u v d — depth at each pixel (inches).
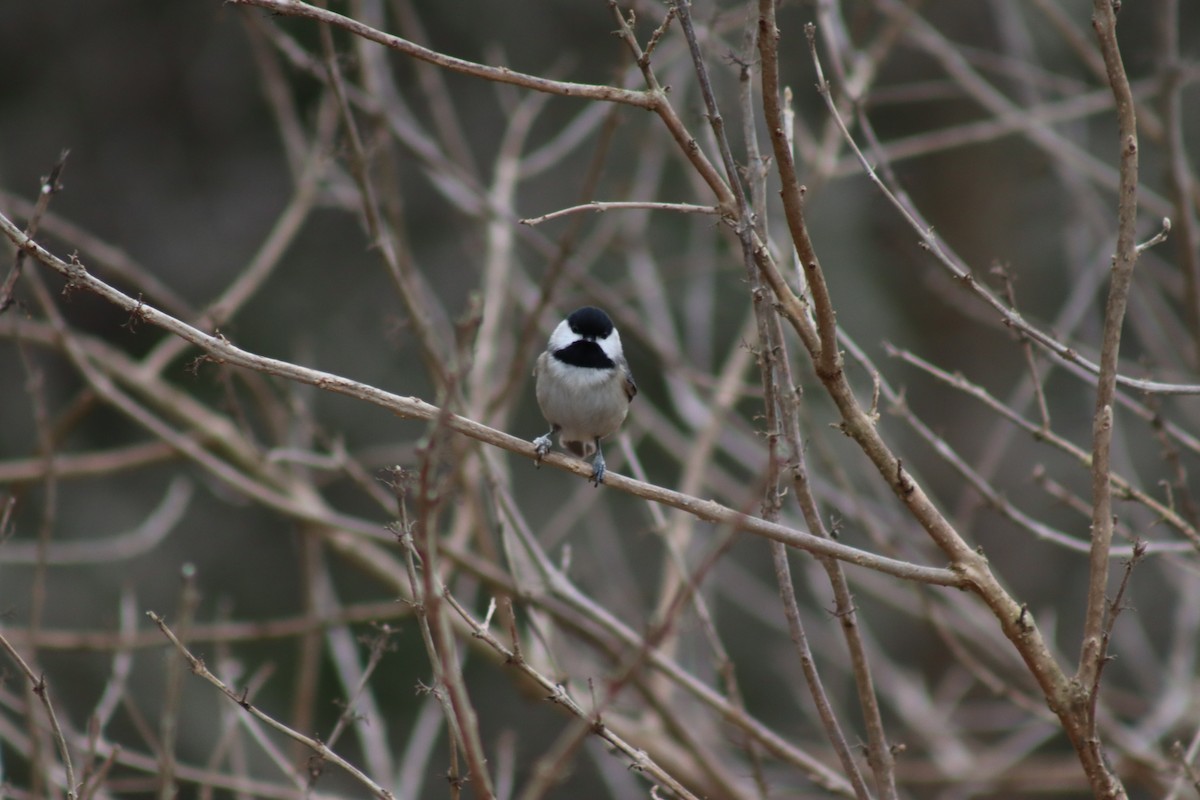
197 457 416.2
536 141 763.4
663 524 354.3
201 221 813.9
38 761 282.5
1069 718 217.5
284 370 225.8
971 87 459.8
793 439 233.5
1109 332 217.0
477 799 180.4
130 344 790.5
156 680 682.2
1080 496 696.4
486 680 753.0
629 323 451.5
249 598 759.1
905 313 744.3
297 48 408.5
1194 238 356.2
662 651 402.6
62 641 392.2
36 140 808.3
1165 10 361.4
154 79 828.6
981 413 703.7
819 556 238.2
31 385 323.9
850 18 665.0
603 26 783.1
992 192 711.1
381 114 412.8
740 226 222.5
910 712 485.1
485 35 775.1
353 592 775.7
